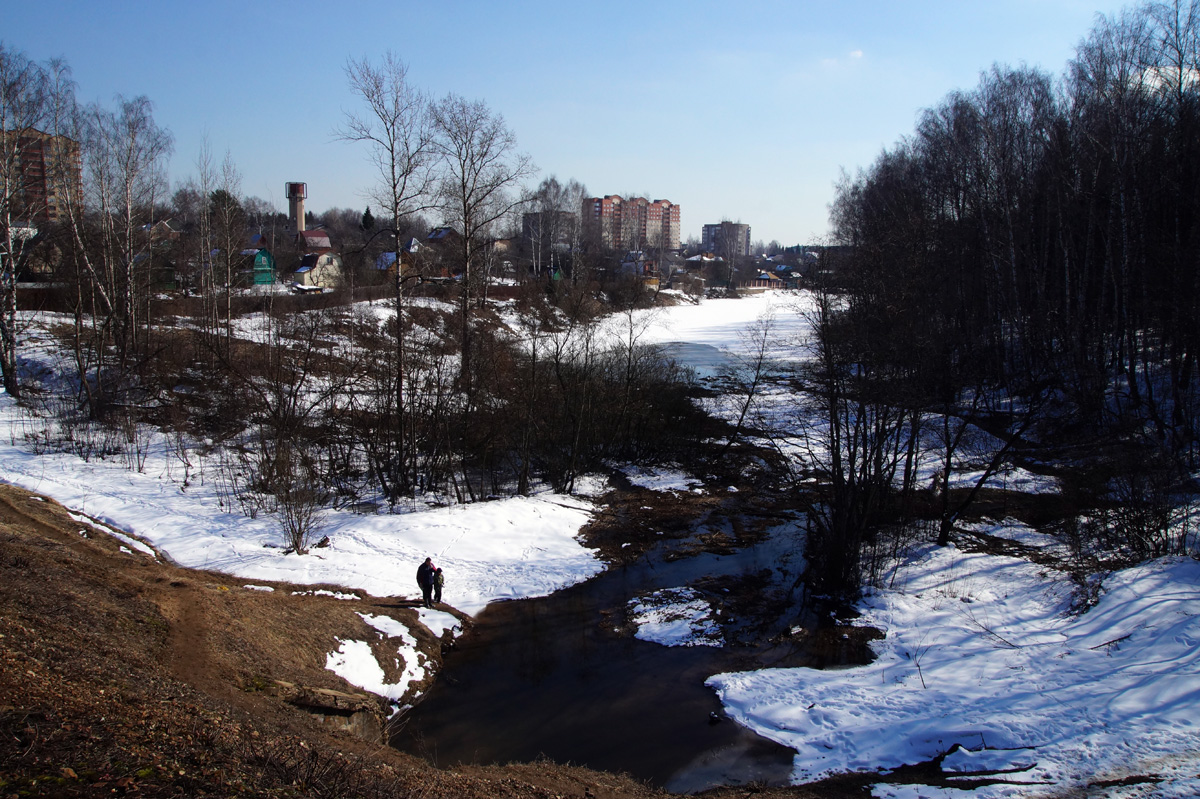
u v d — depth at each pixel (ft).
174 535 69.51
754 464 105.70
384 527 75.31
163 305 157.38
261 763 28.86
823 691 49.16
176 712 31.58
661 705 48.96
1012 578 64.59
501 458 100.53
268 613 52.90
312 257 238.27
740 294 442.91
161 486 82.23
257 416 101.45
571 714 47.96
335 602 58.90
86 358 119.44
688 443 113.19
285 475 78.43
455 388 97.14
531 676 53.01
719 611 63.36
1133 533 64.59
